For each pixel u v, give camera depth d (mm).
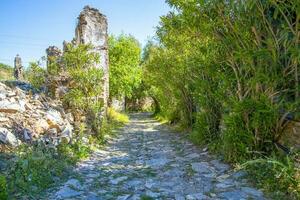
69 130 7438
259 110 4992
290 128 5172
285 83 4941
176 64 10820
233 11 5312
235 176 5121
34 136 6328
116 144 9078
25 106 7344
